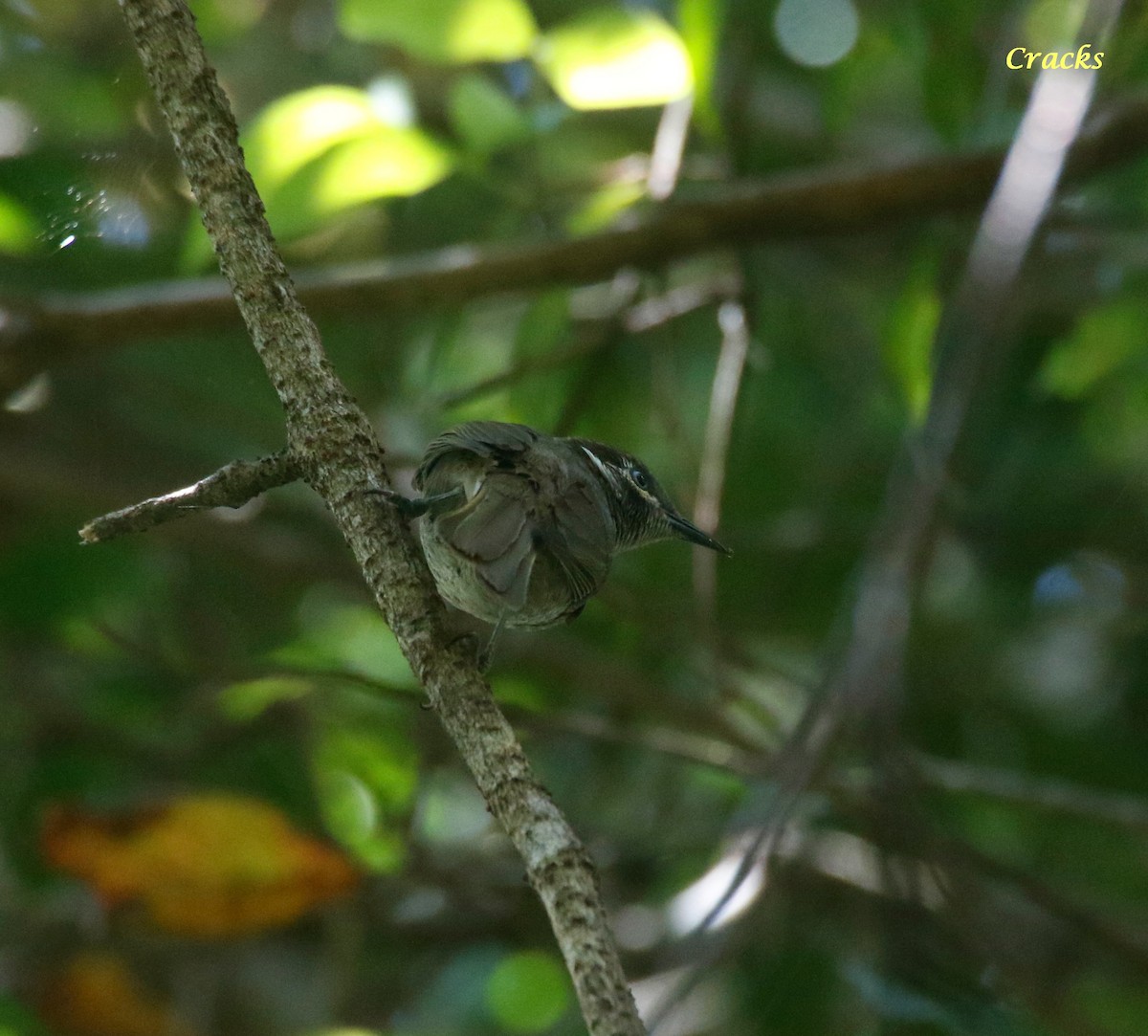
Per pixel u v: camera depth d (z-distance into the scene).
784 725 13.36
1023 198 7.54
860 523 13.63
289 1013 11.90
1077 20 11.46
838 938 10.20
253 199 6.04
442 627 5.69
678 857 12.16
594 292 13.83
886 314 11.16
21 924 11.45
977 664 14.15
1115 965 11.88
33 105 11.47
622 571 14.19
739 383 10.98
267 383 12.66
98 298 10.46
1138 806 11.07
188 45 6.05
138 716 12.50
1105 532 14.00
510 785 5.23
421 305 10.97
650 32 9.42
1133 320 11.91
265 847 9.83
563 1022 11.18
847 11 12.59
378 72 13.99
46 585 12.41
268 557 12.32
